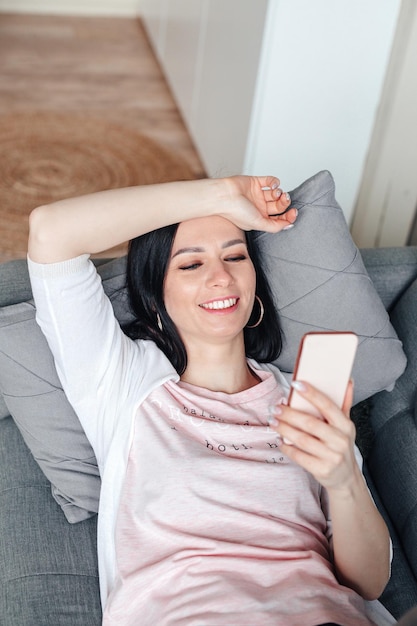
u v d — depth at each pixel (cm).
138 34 407
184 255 138
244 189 140
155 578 125
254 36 234
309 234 152
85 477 145
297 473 134
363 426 166
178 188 134
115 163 310
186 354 144
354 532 123
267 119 239
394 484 156
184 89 331
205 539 126
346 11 217
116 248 263
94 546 142
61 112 335
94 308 132
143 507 128
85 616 132
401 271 171
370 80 231
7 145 310
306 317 155
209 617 119
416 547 148
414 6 221
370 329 156
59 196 290
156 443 132
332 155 246
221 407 139
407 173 250
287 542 129
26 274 159
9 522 143
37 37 389
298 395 109
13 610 131
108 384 135
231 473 130
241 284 138
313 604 121
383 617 133
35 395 142
